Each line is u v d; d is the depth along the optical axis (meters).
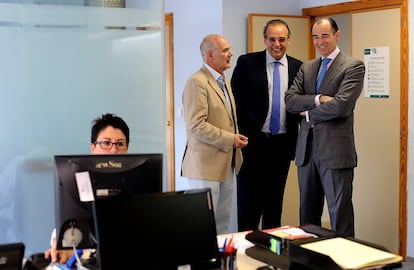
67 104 3.28
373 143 4.71
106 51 3.34
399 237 4.50
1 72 3.17
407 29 4.30
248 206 4.14
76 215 1.95
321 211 3.80
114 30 3.35
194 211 1.82
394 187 4.58
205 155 3.47
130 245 1.68
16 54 3.18
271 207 4.14
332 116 3.43
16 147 3.20
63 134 3.27
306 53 5.12
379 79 4.60
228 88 3.67
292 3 5.13
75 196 1.94
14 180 3.21
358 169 4.86
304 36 5.10
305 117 3.70
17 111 3.20
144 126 3.43
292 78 4.00
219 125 3.49
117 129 2.35
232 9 4.83
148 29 3.41
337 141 3.50
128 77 3.39
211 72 3.56
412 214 4.36
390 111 4.54
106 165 1.97
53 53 3.24
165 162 3.48
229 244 2.11
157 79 3.44
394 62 4.48
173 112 5.89
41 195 3.23
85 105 3.31
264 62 4.06
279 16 4.97
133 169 2.00
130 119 3.41
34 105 3.22
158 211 1.75
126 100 3.39
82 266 1.97
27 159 3.21
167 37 5.85
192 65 5.42
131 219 1.70
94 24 3.31
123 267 1.65
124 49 3.37
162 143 3.47
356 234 4.95
